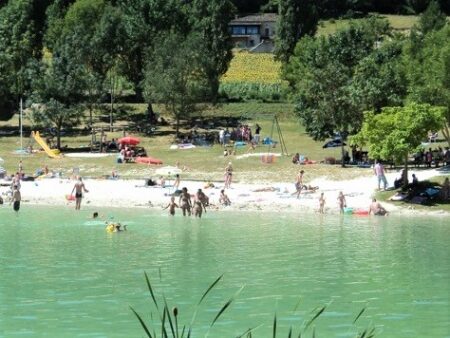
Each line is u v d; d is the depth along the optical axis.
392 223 85.25
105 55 167.12
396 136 95.81
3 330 43.47
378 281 56.41
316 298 51.38
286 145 139.75
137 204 99.12
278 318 46.44
